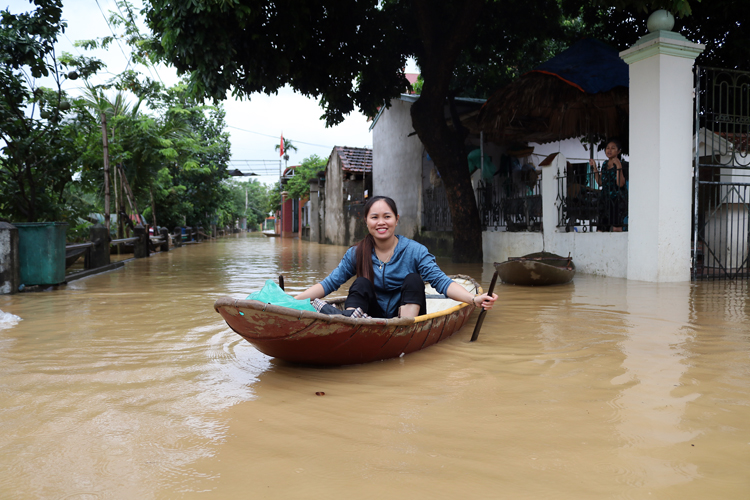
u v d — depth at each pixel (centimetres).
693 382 285
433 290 549
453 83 1622
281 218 5028
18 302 635
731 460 190
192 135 2372
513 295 657
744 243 894
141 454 203
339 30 1077
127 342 405
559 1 1269
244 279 921
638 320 474
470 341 398
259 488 175
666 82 739
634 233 797
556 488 172
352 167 2297
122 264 1263
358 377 307
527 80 953
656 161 747
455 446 206
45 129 1081
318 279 916
